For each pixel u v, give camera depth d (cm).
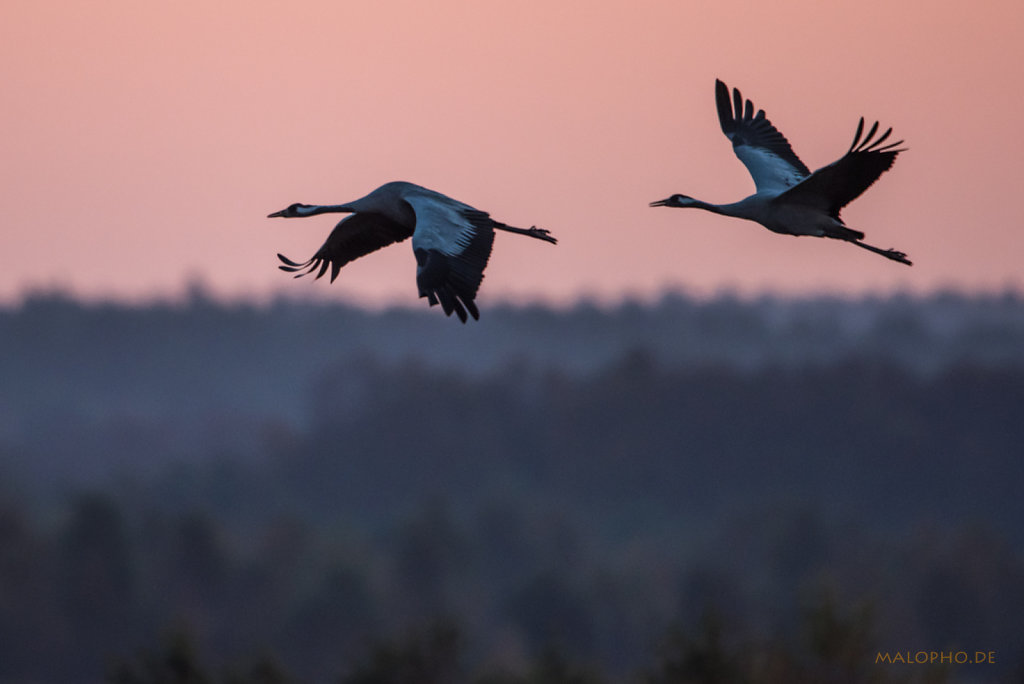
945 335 12362
